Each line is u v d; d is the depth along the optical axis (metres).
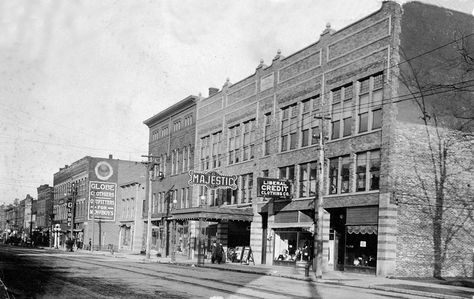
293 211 36.47
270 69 40.88
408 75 29.27
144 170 77.38
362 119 30.95
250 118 43.03
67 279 20.62
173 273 25.78
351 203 30.62
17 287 17.17
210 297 15.36
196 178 41.03
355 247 30.45
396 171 28.34
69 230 84.81
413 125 29.16
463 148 30.56
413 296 19.56
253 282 22.14
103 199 77.62
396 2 29.20
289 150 37.56
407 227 28.36
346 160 31.86
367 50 30.75
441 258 29.14
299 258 35.47
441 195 29.58
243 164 43.47
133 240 67.62
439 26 30.55
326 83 34.16
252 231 41.22
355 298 17.02
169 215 56.03
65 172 92.75
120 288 17.53
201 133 51.50
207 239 48.09
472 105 31.14
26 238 103.25
